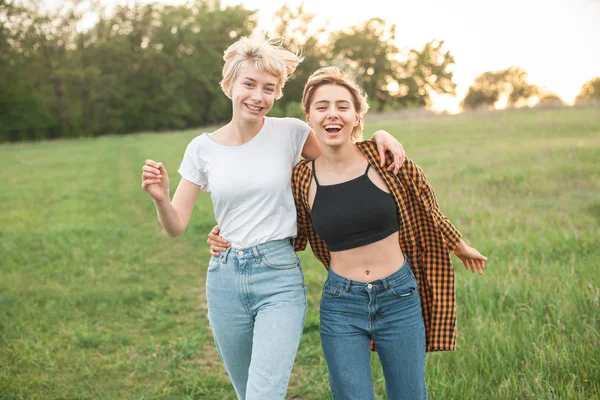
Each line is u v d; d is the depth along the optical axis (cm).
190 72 6188
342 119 260
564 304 410
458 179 1048
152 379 424
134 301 604
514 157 1231
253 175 276
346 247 263
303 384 392
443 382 338
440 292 282
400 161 263
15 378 418
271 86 279
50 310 573
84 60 5919
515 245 590
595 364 328
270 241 276
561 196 822
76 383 418
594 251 545
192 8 6700
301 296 277
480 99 8231
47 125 5641
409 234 270
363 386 259
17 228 983
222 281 279
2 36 5541
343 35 7169
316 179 271
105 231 936
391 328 260
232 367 294
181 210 289
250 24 6625
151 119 6109
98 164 2222
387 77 7406
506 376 338
